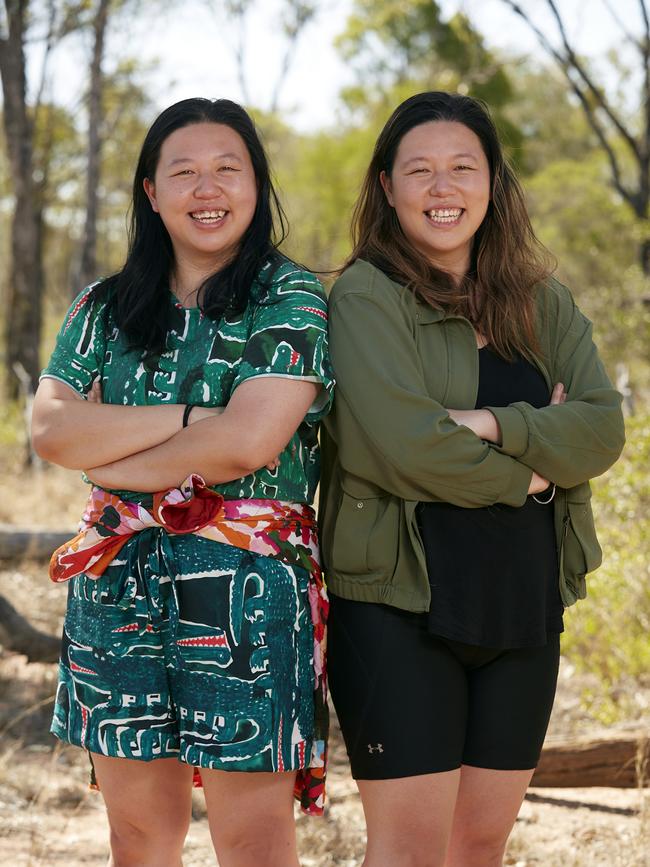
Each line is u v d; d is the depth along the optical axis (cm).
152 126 244
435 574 232
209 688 224
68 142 2177
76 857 336
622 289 1086
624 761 374
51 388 245
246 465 225
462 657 236
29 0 1434
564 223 2594
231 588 225
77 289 1461
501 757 239
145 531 232
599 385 252
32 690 498
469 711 241
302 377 229
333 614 243
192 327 238
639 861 319
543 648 243
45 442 238
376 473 234
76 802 388
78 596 238
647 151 1686
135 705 230
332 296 245
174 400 235
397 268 252
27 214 1401
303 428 239
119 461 233
